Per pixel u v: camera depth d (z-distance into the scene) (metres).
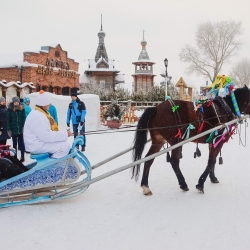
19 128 8.23
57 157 4.98
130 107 18.77
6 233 4.07
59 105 14.22
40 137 4.89
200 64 49.06
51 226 4.29
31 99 13.79
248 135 14.05
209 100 5.84
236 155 8.95
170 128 5.61
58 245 3.76
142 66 62.38
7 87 23.50
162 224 4.36
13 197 5.04
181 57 49.53
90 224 4.37
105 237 3.97
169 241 3.85
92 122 14.93
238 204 5.13
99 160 8.47
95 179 5.11
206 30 47.72
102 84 60.25
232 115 5.82
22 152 8.38
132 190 5.93
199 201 5.30
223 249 3.65
